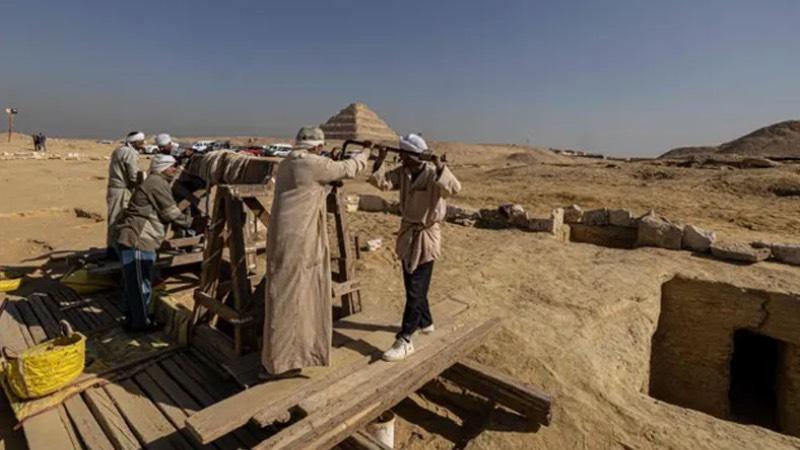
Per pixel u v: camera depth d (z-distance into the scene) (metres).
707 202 16.80
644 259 8.44
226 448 3.27
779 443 3.68
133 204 4.81
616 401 4.27
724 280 7.24
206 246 4.45
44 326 5.14
